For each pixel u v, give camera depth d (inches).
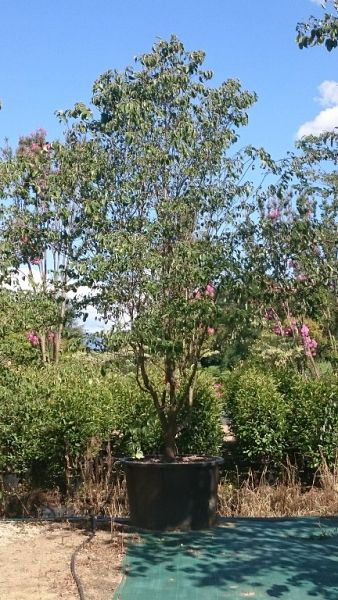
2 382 245.8
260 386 311.6
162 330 203.6
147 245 209.5
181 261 207.2
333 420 296.2
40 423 273.3
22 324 224.5
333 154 273.0
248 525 235.6
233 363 344.2
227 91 233.0
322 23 157.5
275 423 303.4
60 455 279.1
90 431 277.4
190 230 220.4
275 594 164.9
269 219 215.6
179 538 216.5
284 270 217.0
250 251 215.2
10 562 192.1
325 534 221.8
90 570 184.4
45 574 181.0
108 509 267.1
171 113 231.5
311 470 304.7
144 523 226.1
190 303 202.8
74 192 225.1
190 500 225.0
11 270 228.2
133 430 251.6
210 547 206.2
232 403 327.3
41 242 230.4
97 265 206.1
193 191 218.4
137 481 227.8
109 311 218.8
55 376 283.6
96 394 283.1
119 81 227.5
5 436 272.5
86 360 270.7
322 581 174.4
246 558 194.9
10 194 225.5
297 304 220.4
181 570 184.1
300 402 304.7
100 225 219.1
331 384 308.8
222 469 313.6
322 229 232.2
